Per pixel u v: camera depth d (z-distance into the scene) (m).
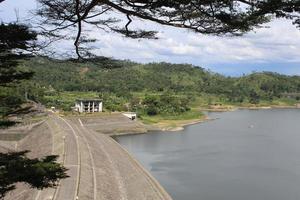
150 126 121.44
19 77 12.88
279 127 121.44
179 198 48.38
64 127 79.69
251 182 54.97
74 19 12.01
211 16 10.26
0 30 10.91
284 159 69.81
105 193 39.53
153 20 10.98
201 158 71.56
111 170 49.88
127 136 105.81
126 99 161.25
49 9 11.76
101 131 108.94
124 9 10.95
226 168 63.09
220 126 124.88
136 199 41.69
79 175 41.22
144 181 48.69
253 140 92.31
